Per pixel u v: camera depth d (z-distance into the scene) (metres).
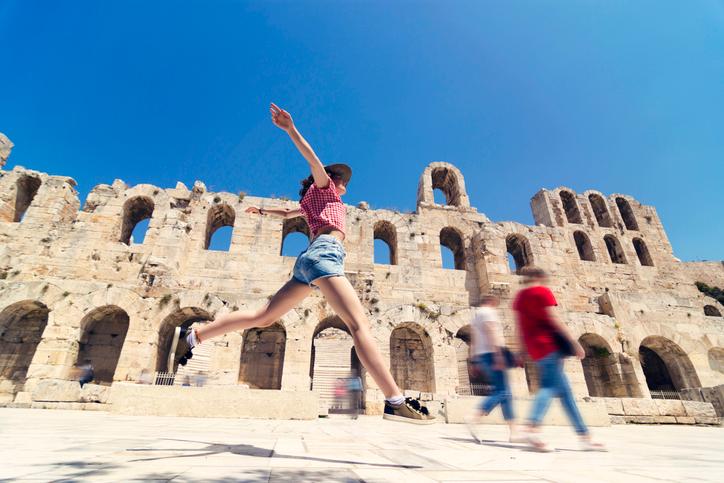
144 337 16.61
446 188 28.12
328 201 3.56
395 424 9.70
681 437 7.36
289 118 3.35
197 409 9.66
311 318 18.05
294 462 2.73
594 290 25.20
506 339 19.83
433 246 23.22
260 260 20.83
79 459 2.46
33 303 17.48
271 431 5.76
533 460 3.44
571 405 4.97
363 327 3.07
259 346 20.05
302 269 3.25
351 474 2.34
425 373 19.73
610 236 28.45
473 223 24.62
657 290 26.36
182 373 18.92
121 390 9.57
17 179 21.11
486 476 2.45
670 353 21.59
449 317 19.55
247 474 2.21
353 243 22.00
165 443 3.59
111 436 4.08
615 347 20.11
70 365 16.14
